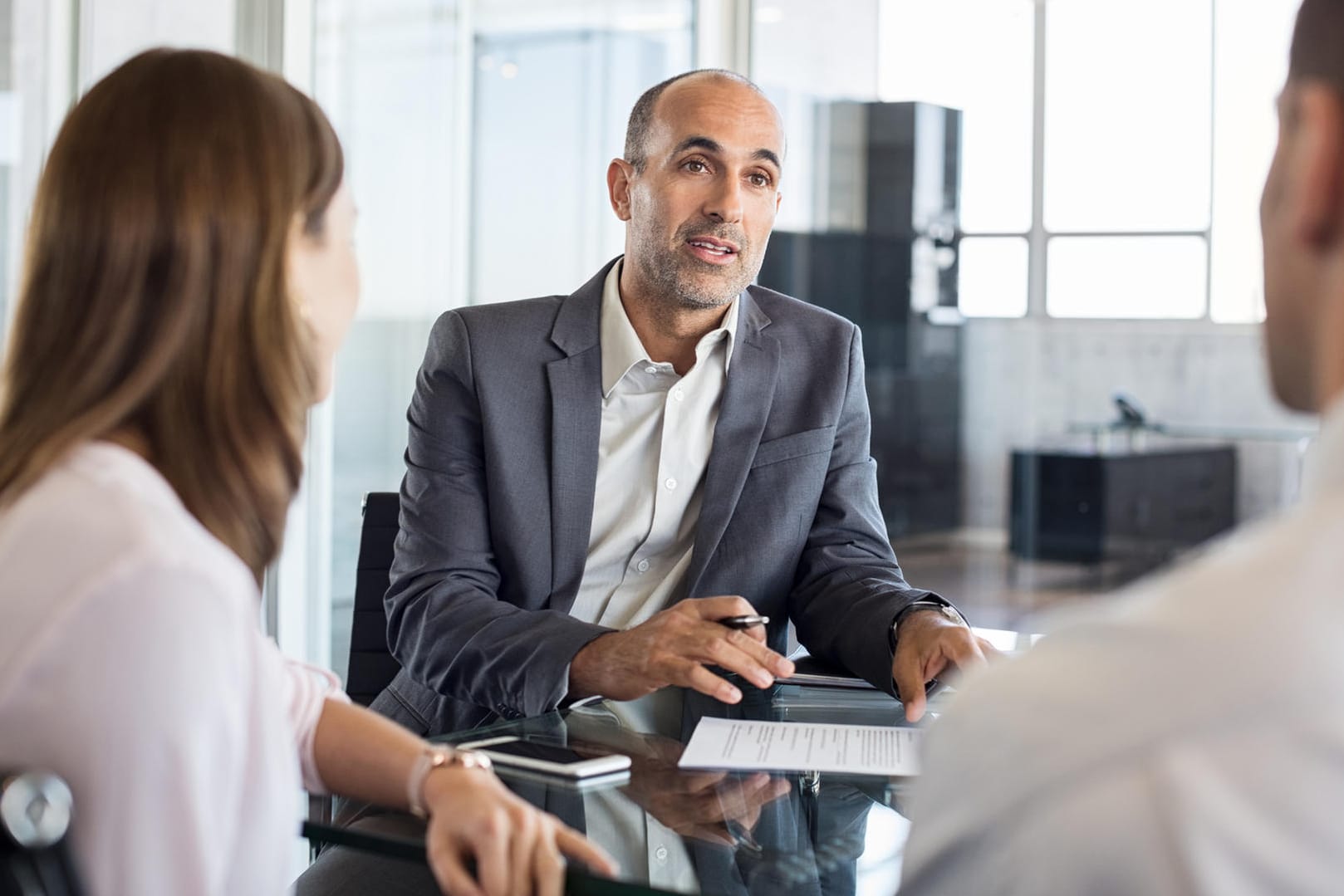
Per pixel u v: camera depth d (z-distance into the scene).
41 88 2.57
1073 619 0.52
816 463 1.89
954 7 4.04
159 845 0.73
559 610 1.81
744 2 4.13
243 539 0.86
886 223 4.12
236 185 0.86
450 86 3.41
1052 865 0.46
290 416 0.88
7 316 2.53
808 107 4.12
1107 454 4.09
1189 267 3.99
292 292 0.90
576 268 3.75
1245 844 0.43
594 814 1.10
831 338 1.98
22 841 0.64
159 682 0.73
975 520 4.18
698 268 1.83
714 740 1.32
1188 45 3.93
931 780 0.53
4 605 0.74
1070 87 4.01
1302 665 0.44
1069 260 4.06
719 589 1.82
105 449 0.81
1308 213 0.51
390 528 2.01
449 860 0.98
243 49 2.95
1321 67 0.51
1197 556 4.07
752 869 0.98
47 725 0.72
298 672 1.18
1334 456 0.50
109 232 0.84
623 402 1.88
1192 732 0.44
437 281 3.41
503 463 1.81
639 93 3.88
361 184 3.23
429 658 1.68
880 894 0.94
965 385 4.15
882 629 1.61
